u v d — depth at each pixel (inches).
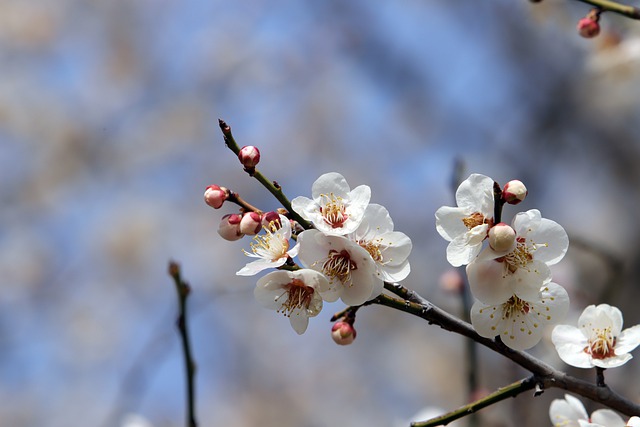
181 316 148.8
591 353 104.0
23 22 481.7
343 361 439.5
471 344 173.2
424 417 202.1
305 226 102.6
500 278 97.3
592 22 161.3
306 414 426.0
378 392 424.8
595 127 407.8
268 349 448.8
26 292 436.8
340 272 98.9
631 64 226.2
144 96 481.1
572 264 273.4
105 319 436.1
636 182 392.8
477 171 430.0
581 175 408.2
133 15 494.0
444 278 183.8
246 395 434.9
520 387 101.0
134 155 467.8
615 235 379.6
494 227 93.5
